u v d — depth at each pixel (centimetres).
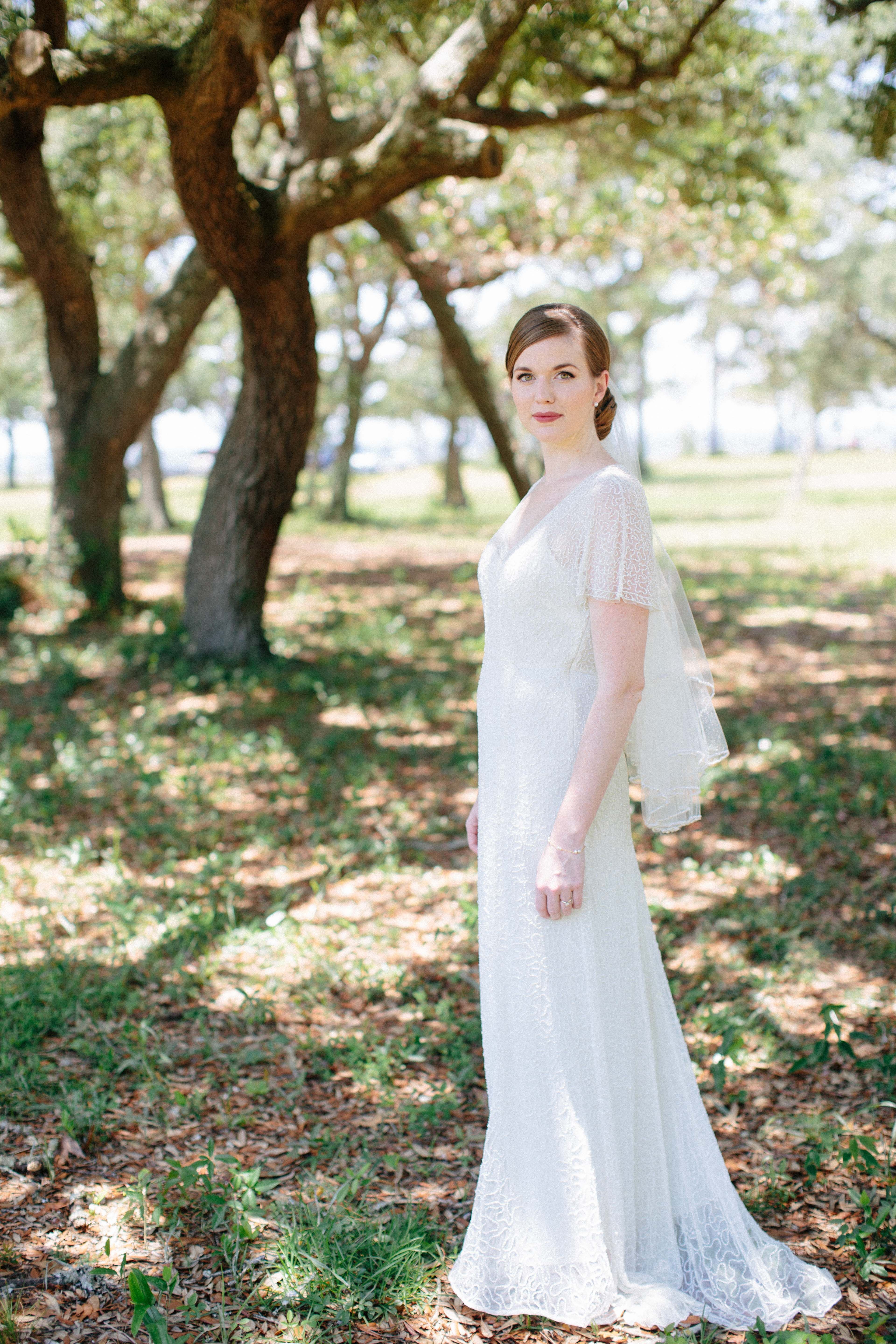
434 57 672
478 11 661
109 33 646
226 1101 327
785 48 959
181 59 568
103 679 945
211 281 1204
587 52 879
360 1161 298
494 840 237
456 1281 244
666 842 566
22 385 3559
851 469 5203
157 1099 326
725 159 1112
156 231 1831
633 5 713
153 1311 214
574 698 229
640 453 5159
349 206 719
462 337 1230
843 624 1236
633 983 238
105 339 2641
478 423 4178
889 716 800
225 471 937
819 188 2162
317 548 2164
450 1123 319
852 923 455
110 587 1267
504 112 851
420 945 444
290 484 941
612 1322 233
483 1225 241
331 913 476
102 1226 265
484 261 1509
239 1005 390
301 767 689
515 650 234
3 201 1003
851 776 657
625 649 221
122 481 1282
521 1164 237
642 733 251
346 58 1078
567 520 224
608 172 1437
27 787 639
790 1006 386
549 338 229
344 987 406
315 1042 364
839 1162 294
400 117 681
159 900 484
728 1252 245
